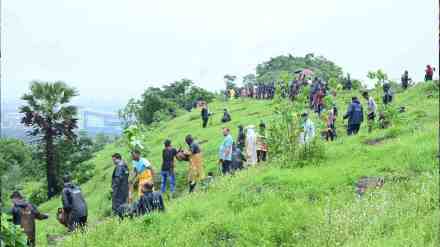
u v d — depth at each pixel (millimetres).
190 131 47062
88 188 37969
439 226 10391
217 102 69438
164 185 22422
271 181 16531
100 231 15430
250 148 24406
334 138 26547
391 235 10938
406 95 41312
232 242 12672
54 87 44781
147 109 84062
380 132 23062
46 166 44781
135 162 18984
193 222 14227
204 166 30406
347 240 11289
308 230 12523
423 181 14023
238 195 15867
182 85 95438
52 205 36375
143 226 14594
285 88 22750
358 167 16766
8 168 56125
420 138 19125
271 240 12438
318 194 14984
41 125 43938
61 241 16859
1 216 9000
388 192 13820
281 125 21484
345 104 43531
